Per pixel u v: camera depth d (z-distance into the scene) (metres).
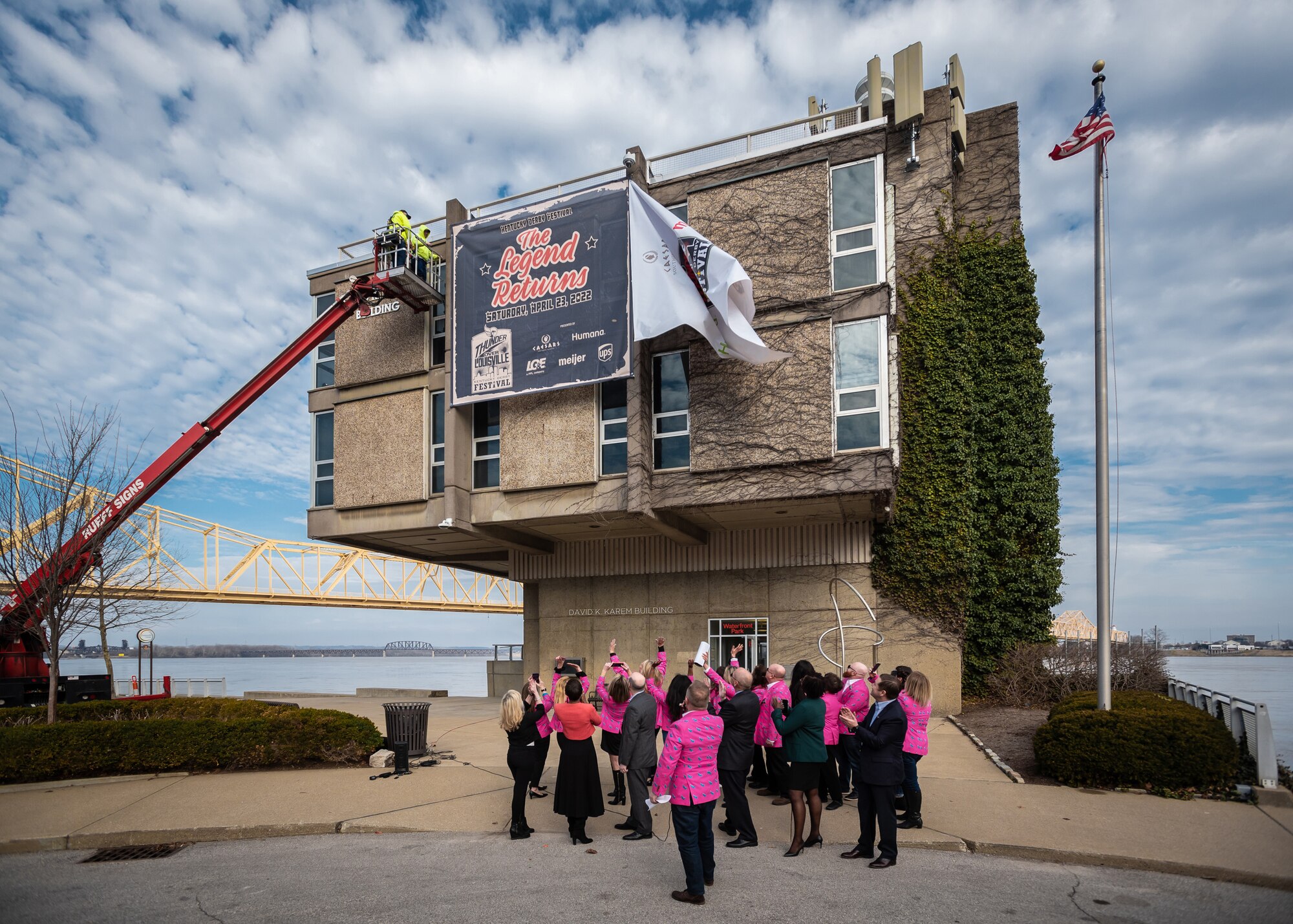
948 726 15.40
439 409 19.72
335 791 10.25
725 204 16.86
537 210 17.89
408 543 22.17
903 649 17.58
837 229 16.33
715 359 16.28
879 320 15.40
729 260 14.70
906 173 19.08
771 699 9.17
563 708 8.05
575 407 17.53
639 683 8.62
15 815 9.18
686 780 6.27
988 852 7.48
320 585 78.50
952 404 17.95
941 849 7.61
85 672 86.38
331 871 7.21
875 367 15.32
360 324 20.55
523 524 18.86
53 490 15.34
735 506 16.48
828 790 9.23
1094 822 8.22
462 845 8.00
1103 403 11.54
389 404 19.94
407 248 18.95
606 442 17.59
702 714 6.45
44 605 14.23
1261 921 5.78
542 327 17.55
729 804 7.66
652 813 9.16
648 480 16.70
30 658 17.64
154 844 8.41
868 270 15.90
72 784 10.77
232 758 11.54
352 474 20.11
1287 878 6.50
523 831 8.16
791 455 15.41
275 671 166.38
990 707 17.61
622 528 19.11
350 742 12.00
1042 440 19.61
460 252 18.78
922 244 18.72
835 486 15.12
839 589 18.28
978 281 20.61
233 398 19.16
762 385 15.84
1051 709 12.63
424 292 19.19
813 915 5.91
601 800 8.02
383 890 6.61
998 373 20.11
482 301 18.33
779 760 9.41
